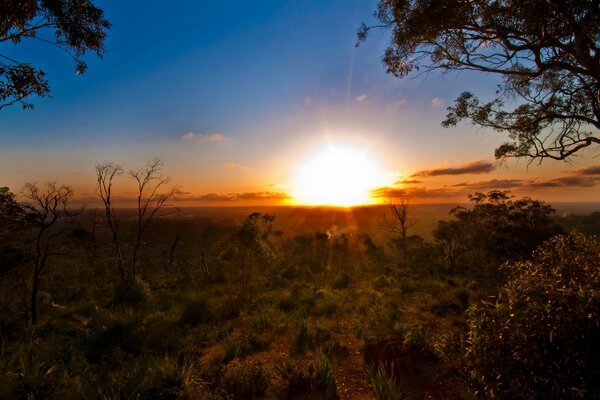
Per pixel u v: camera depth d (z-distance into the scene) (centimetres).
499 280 1756
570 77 889
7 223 1656
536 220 2642
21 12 606
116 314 1161
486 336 346
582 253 385
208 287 2153
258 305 1370
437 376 541
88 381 611
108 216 2656
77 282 2916
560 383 307
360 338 800
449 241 3597
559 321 304
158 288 2427
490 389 336
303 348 742
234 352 751
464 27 700
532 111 930
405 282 1848
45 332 1088
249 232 2534
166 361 638
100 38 788
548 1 550
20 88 686
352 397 515
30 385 565
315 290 1650
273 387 559
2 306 1795
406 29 741
